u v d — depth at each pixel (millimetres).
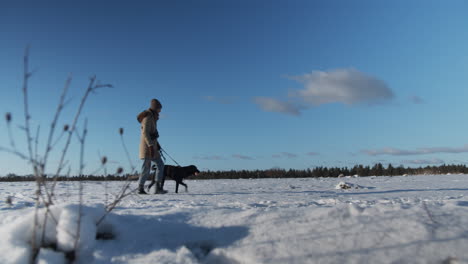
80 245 2381
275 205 4523
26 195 6461
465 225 2562
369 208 2965
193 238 2682
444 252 2211
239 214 2988
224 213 3047
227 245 2514
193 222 2893
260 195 6562
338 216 2787
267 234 2580
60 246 2350
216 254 2443
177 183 8039
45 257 2223
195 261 2355
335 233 2500
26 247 2264
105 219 2682
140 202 4984
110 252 2420
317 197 5910
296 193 7195
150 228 2756
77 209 2582
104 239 2588
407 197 5641
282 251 2322
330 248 2318
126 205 4488
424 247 2268
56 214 2543
